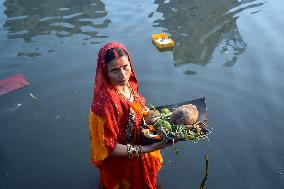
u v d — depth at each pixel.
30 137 4.61
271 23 6.54
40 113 4.95
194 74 5.40
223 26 6.54
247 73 5.35
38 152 4.39
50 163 4.24
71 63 5.84
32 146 4.48
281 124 4.46
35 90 5.33
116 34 6.53
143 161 3.34
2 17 7.25
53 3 7.75
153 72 5.50
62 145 4.47
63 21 7.03
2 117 4.90
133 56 5.89
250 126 4.47
